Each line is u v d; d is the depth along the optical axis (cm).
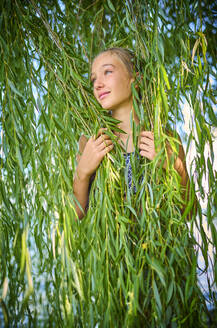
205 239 109
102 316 99
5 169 120
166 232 107
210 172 115
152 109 118
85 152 119
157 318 97
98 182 111
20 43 129
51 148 117
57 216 111
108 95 129
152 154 113
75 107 120
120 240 102
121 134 131
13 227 118
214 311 113
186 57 125
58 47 130
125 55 134
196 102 115
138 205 112
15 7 133
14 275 119
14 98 118
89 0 189
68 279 100
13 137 116
